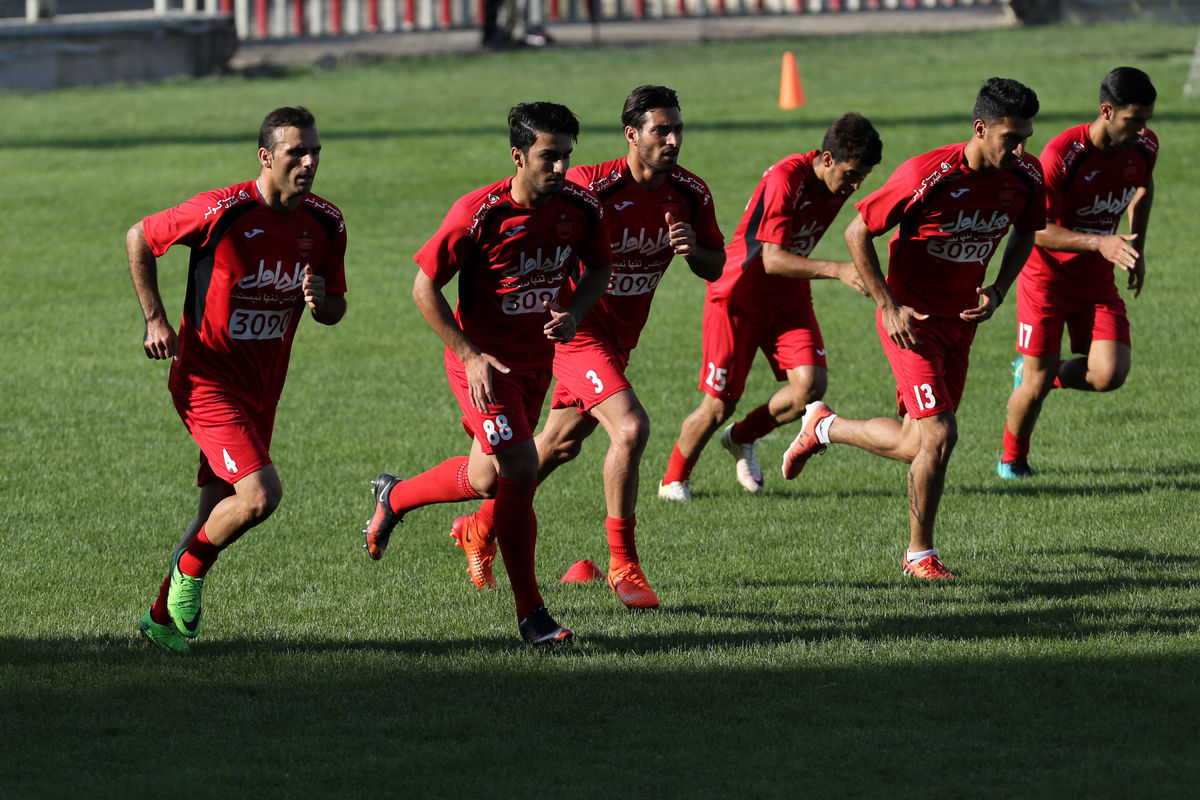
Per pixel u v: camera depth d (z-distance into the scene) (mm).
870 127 24094
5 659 18719
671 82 90062
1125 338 27969
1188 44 97000
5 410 34344
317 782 14703
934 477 22156
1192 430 30953
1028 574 22203
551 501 27531
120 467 29797
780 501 27438
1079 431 31453
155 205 59656
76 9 129000
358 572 23375
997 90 21047
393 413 34281
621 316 23031
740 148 67250
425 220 57438
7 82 95938
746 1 136750
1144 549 23312
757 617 20328
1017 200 22016
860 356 39156
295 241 18828
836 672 17656
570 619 20547
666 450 31281
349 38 120188
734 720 16203
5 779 14812
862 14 127812
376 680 17672
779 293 26375
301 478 29062
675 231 21344
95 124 79375
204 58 102312
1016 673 17484
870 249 22109
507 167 65938
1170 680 17141
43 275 49844
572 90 87438
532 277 19672
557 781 14656
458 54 108625
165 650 19125
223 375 19281
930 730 15797
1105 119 26531
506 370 19109
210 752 15477
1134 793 14172
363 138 73188
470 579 22984
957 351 23297
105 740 15820
